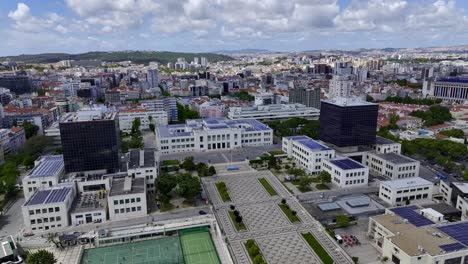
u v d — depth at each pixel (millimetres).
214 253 156750
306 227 176500
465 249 133125
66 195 188375
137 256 155125
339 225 175500
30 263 137125
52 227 180000
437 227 152750
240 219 182000
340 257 150250
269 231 173750
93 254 157250
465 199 183625
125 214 189125
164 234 172625
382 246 149750
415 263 129000
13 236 171625
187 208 198875
